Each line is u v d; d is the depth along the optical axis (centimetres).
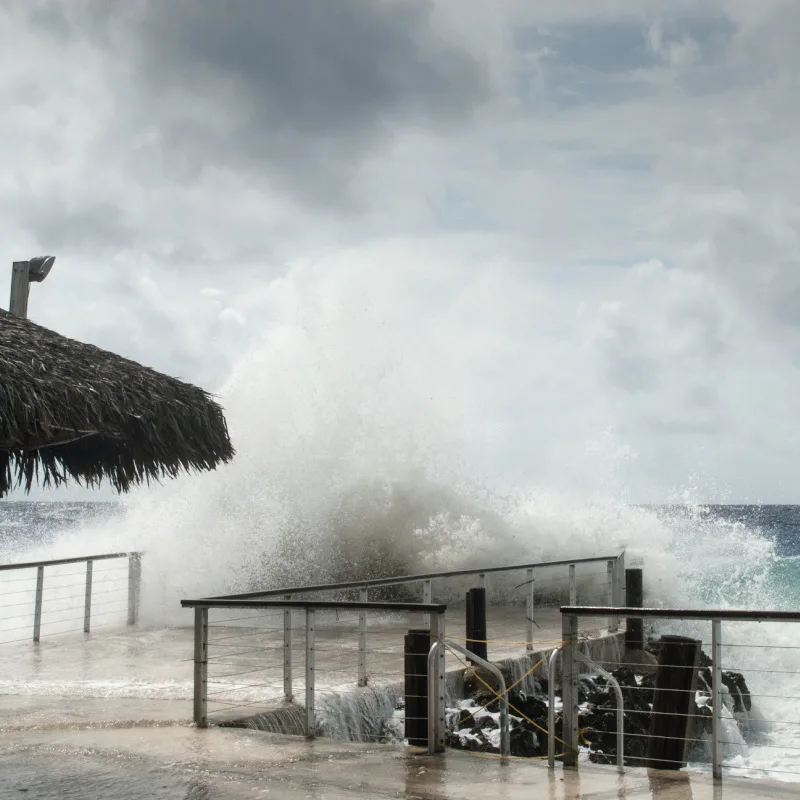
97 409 512
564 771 636
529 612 1161
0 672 1019
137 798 562
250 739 716
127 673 1009
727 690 1279
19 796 566
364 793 578
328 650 1138
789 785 605
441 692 682
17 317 614
